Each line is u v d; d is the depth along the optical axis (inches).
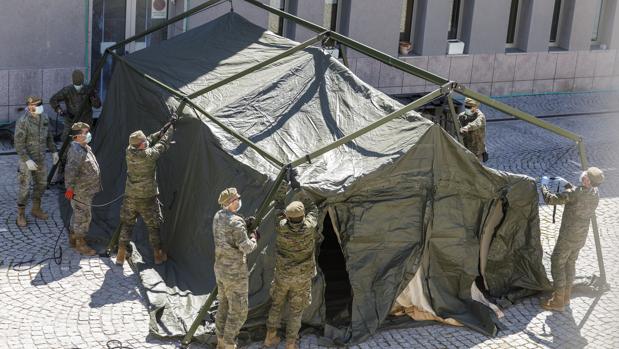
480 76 802.8
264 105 452.8
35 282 431.5
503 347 403.5
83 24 631.2
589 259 503.5
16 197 530.6
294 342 384.5
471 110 568.1
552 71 839.7
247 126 438.3
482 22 788.0
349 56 733.9
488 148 685.9
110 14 653.9
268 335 389.7
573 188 438.0
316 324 401.4
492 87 812.0
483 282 448.8
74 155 447.8
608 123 776.9
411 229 410.6
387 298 407.2
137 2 661.9
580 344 411.2
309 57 484.1
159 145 442.3
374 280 407.2
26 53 617.0
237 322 374.3
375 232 405.4
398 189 407.2
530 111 793.6
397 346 397.4
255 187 407.8
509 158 666.8
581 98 845.8
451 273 425.1
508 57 809.5
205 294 419.5
